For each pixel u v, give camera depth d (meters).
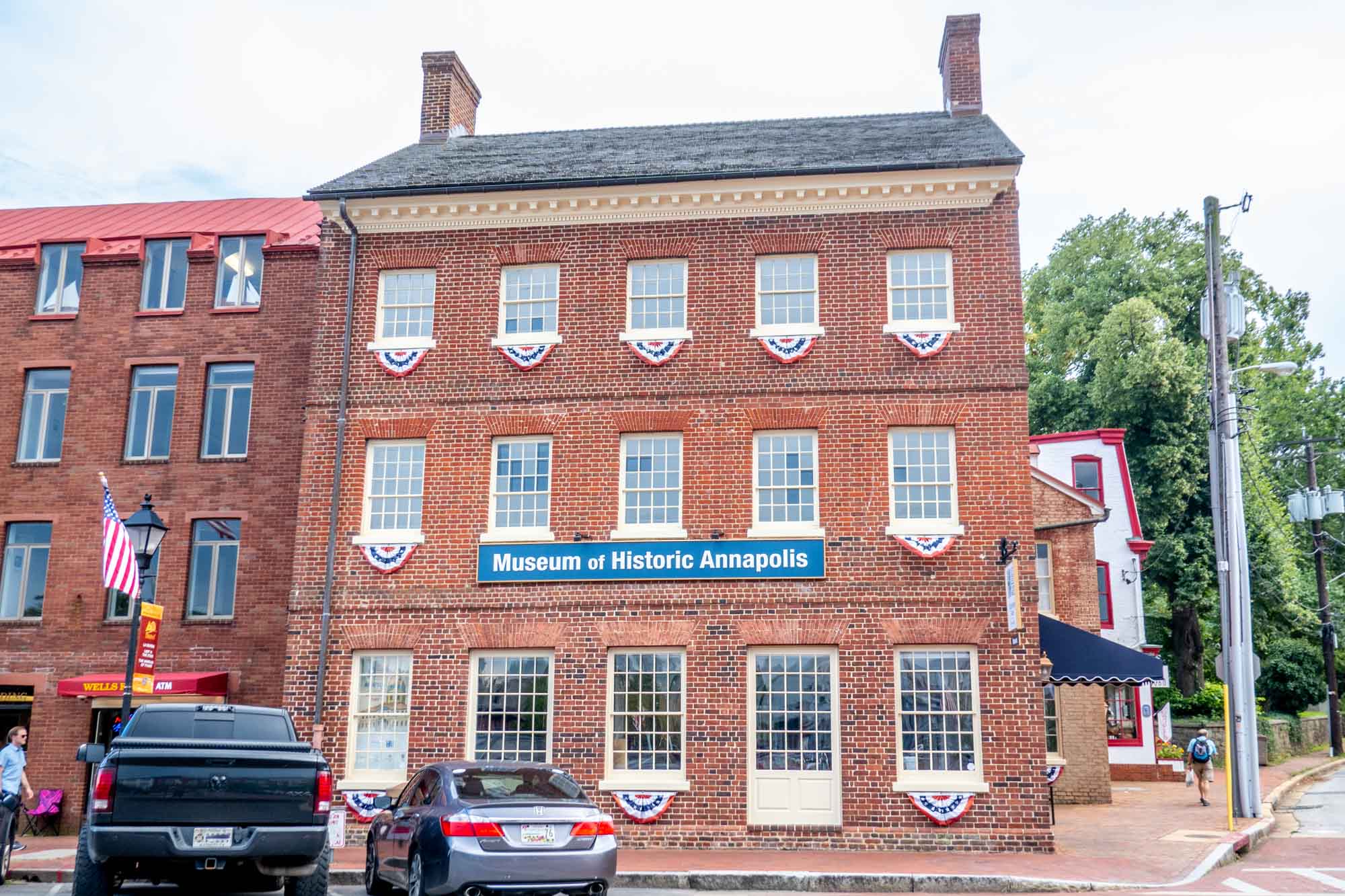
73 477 24.11
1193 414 43.56
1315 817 23.31
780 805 18.73
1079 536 26.88
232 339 24.36
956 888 15.08
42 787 22.73
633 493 20.19
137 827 10.96
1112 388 44.19
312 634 20.27
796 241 20.62
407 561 20.27
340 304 21.50
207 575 23.56
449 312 21.19
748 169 20.58
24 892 14.59
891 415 19.73
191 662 22.97
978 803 18.27
